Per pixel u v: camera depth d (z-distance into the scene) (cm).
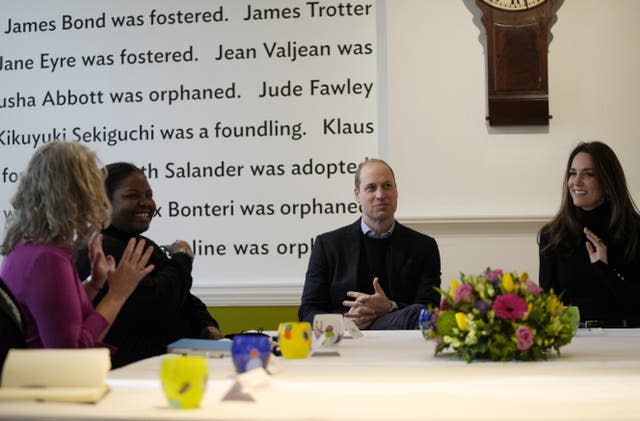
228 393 162
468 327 228
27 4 577
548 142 519
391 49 525
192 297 384
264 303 548
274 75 556
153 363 229
